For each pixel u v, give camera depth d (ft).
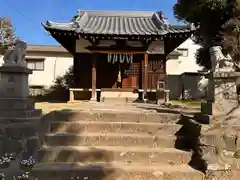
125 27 41.04
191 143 13.84
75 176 11.40
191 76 56.90
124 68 43.01
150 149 13.58
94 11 47.70
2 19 41.32
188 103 35.68
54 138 13.73
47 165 12.03
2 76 12.65
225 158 12.21
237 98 13.11
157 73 42.70
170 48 44.01
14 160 11.86
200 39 43.91
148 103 33.40
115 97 38.42
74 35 36.50
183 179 11.66
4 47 38.73
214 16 36.76
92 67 38.96
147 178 11.62
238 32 24.07
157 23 42.42
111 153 12.93
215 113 13.04
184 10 41.55
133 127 15.35
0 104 12.50
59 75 64.90
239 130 12.59
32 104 14.14
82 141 13.93
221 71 13.16
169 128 15.35
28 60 66.03
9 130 12.09
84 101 37.17
